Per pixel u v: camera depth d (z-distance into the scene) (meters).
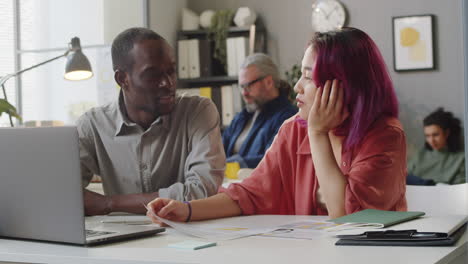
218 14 5.76
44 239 1.26
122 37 2.04
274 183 1.88
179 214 1.53
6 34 4.12
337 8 5.60
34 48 4.09
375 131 1.73
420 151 5.19
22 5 4.12
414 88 5.45
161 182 2.11
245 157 4.23
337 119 1.74
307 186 1.88
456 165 5.04
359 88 1.72
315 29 5.67
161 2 5.62
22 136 1.25
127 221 1.62
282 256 1.07
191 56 5.75
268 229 1.38
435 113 5.14
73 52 3.53
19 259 1.17
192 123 2.08
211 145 2.06
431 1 5.39
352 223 1.35
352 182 1.66
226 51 5.70
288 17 5.84
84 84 3.97
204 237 1.30
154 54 2.02
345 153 1.77
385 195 1.66
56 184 1.22
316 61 1.75
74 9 4.03
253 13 5.71
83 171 2.14
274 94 4.36
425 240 1.15
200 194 1.99
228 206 1.69
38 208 1.26
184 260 1.06
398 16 5.48
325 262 1.01
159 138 2.08
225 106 5.61
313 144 1.74
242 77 4.38
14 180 1.28
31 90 4.07
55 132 1.19
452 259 1.10
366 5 5.57
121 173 2.12
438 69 5.38
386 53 5.54
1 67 4.13
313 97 1.79
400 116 5.48
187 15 5.88
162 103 2.05
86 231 1.33
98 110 2.14
